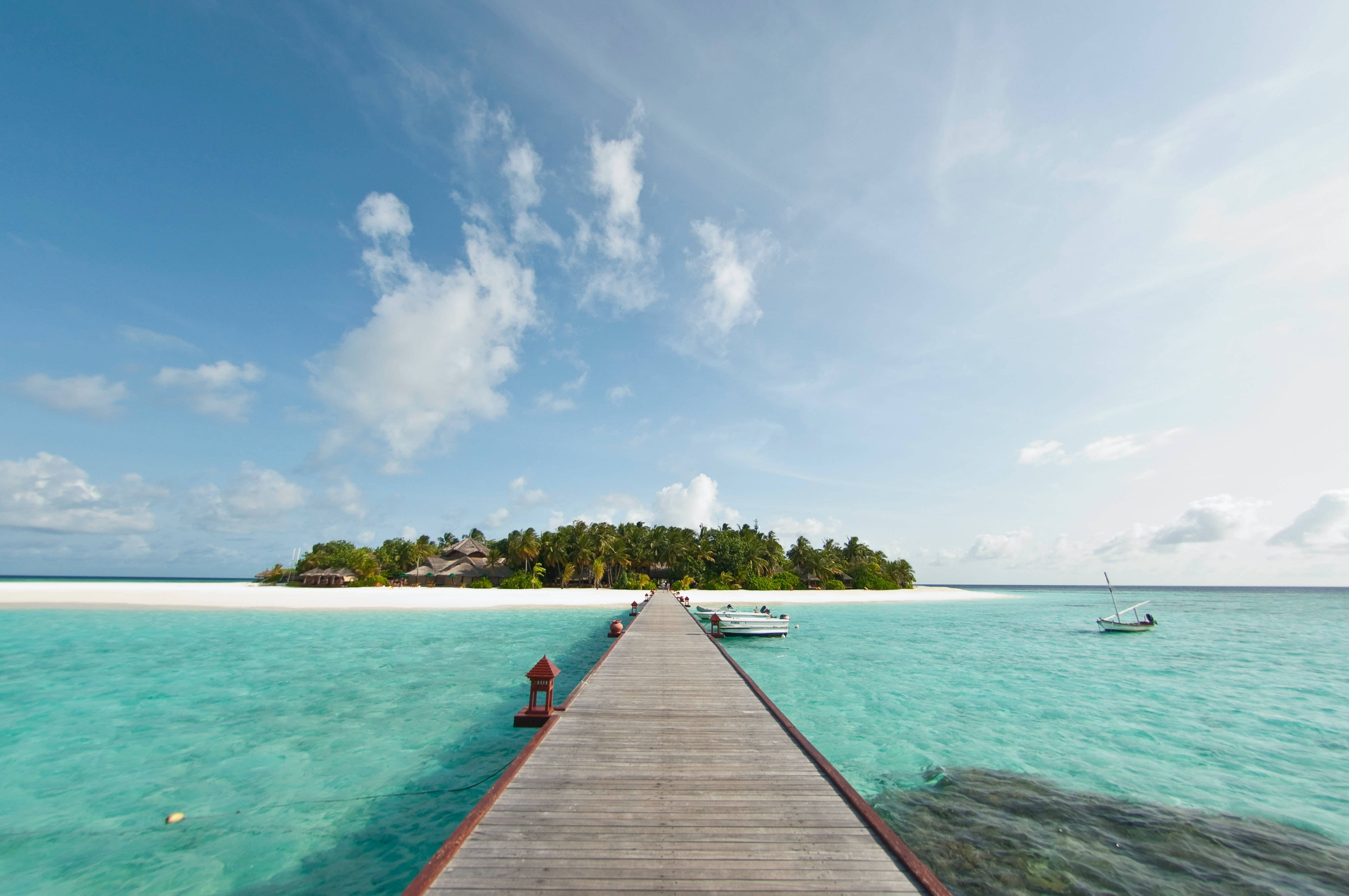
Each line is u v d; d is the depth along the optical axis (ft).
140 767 34.12
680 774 21.63
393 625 108.68
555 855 15.47
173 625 102.47
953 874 23.79
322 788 31.32
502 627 106.01
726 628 92.84
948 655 85.35
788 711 49.26
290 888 21.90
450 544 311.06
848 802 19.13
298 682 56.90
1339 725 48.11
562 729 27.48
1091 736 43.60
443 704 48.34
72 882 22.34
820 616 152.25
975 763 37.29
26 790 30.96
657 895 13.66
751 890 14.02
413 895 13.30
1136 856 25.50
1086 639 111.45
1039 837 27.12
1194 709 53.36
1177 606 282.77
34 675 60.18
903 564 312.29
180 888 21.99
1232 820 29.35
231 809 28.86
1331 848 26.50
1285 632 133.49
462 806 29.30
